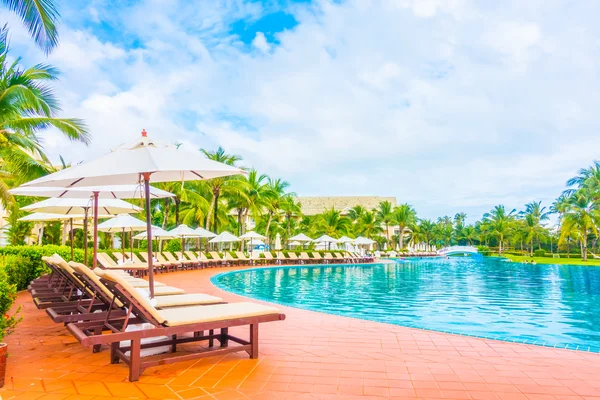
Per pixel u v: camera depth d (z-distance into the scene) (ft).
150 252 15.99
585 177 135.23
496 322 27.27
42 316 23.00
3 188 46.98
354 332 19.20
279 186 124.47
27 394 10.88
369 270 85.51
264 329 19.88
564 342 21.45
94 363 13.76
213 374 12.67
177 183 91.25
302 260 103.65
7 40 41.45
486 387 11.79
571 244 197.57
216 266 85.92
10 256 33.30
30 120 44.93
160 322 12.46
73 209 34.55
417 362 14.29
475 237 298.35
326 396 10.96
